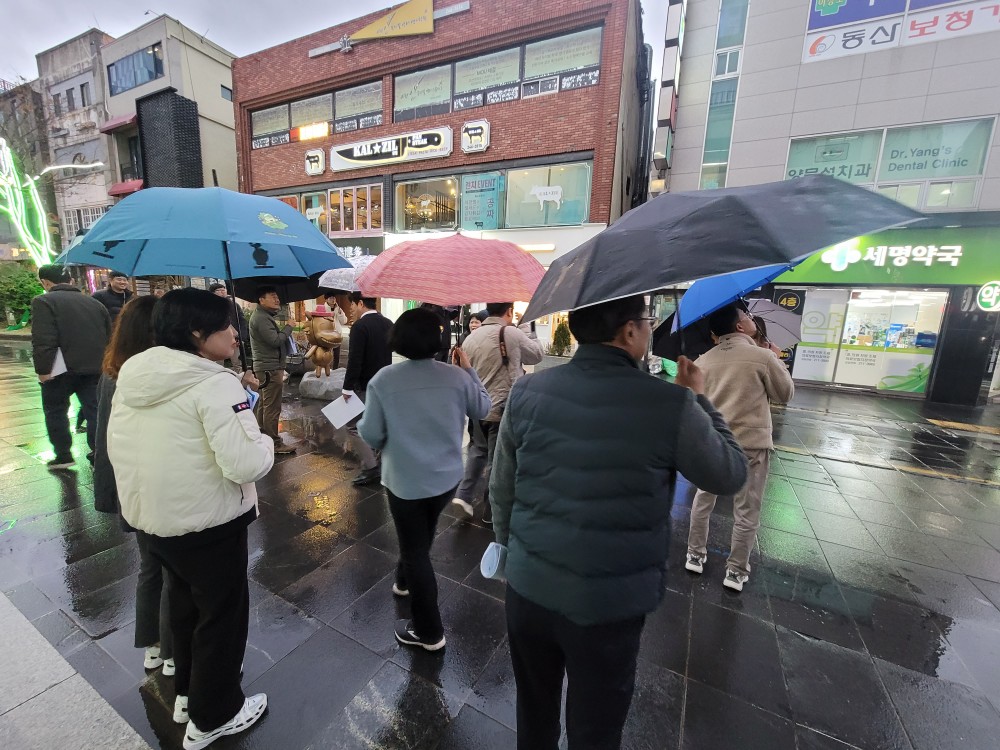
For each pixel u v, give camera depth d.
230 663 1.64
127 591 2.48
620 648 1.12
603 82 9.54
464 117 11.07
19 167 17.69
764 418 2.50
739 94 9.20
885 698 1.95
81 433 4.92
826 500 4.07
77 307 3.88
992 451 5.72
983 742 1.76
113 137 17.83
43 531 3.02
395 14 11.25
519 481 1.21
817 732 1.79
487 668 2.06
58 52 18.56
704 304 2.06
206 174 16.30
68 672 1.94
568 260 1.26
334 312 7.14
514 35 10.11
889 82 8.19
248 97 14.09
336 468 4.33
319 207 13.86
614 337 1.17
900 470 4.91
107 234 1.59
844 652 2.21
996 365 8.73
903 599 2.64
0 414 5.64
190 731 1.63
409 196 12.35
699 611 2.49
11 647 2.05
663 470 1.08
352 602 2.48
